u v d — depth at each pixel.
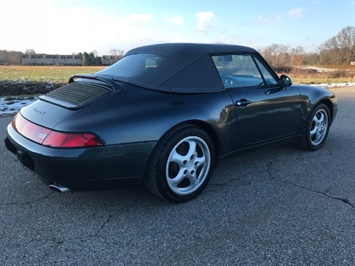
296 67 29.69
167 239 2.37
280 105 3.68
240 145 3.37
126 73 3.04
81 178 2.45
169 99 2.80
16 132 2.83
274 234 2.42
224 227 2.53
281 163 3.94
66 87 3.15
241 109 3.25
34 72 35.81
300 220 2.62
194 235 2.42
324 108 4.40
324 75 26.48
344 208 2.81
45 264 2.09
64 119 2.48
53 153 2.36
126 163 2.54
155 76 2.89
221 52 3.30
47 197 3.02
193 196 2.98
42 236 2.40
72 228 2.51
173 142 2.72
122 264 2.10
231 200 2.98
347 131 5.64
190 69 3.02
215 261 2.13
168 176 2.76
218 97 3.08
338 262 2.11
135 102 2.66
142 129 2.56
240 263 2.11
